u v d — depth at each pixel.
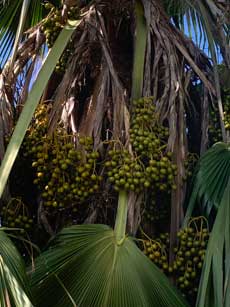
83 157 4.47
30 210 4.81
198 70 5.14
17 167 4.83
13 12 6.13
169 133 4.66
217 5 5.46
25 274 3.56
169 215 4.74
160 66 5.04
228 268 3.84
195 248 4.33
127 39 5.49
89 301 3.75
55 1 6.21
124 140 4.52
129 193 4.36
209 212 4.38
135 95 4.78
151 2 5.24
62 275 3.85
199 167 4.62
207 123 5.13
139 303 3.78
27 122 3.96
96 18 5.21
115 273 3.89
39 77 4.17
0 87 4.90
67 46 5.30
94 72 5.13
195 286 4.33
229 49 5.41
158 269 3.99
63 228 4.27
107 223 4.57
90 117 4.70
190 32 5.74
